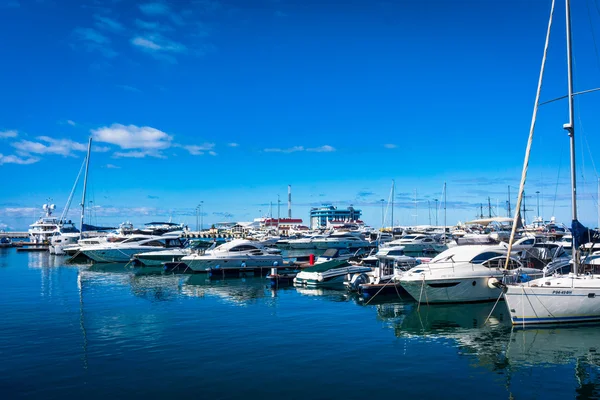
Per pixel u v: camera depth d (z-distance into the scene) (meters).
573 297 19.08
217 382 13.51
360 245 77.81
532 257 28.77
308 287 32.97
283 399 12.34
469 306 24.66
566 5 19.97
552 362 15.19
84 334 18.86
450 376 14.00
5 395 12.62
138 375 14.05
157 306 25.17
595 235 19.70
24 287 32.69
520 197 20.77
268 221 136.00
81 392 12.79
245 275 40.38
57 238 67.62
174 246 55.03
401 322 21.17
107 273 42.25
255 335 18.72
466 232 71.56
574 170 19.56
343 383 13.45
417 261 32.75
